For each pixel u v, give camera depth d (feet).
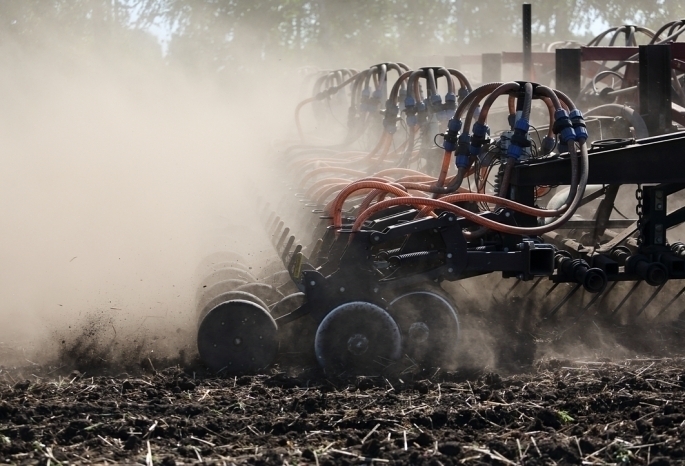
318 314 34.73
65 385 32.48
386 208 38.04
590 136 52.70
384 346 34.45
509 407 29.14
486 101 38.42
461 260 35.50
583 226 44.70
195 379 33.63
